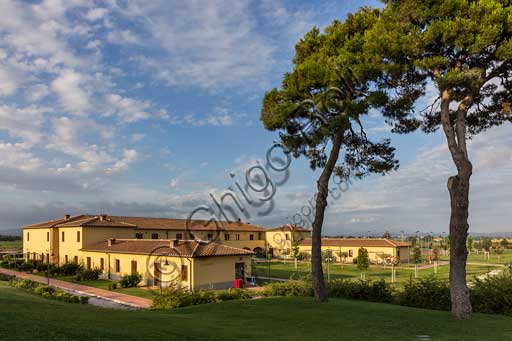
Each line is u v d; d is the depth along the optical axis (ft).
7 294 47.14
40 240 136.67
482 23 32.71
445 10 34.27
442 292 44.47
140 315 35.68
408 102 41.42
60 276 107.65
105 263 103.91
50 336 21.48
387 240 171.94
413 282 49.60
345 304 43.78
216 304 47.32
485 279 44.45
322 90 40.83
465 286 36.76
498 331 31.14
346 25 43.86
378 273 124.26
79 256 116.16
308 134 42.80
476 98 45.03
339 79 39.11
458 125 38.24
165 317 35.68
